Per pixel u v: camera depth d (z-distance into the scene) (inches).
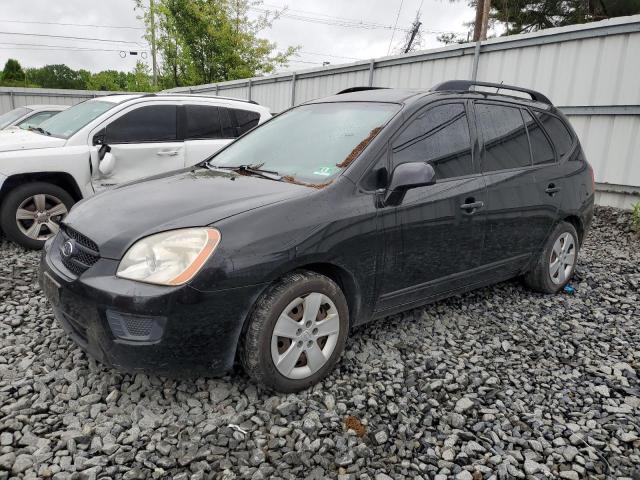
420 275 126.5
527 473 87.9
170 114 243.9
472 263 140.1
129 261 93.0
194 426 95.5
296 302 101.9
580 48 278.4
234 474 83.6
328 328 108.7
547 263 165.5
